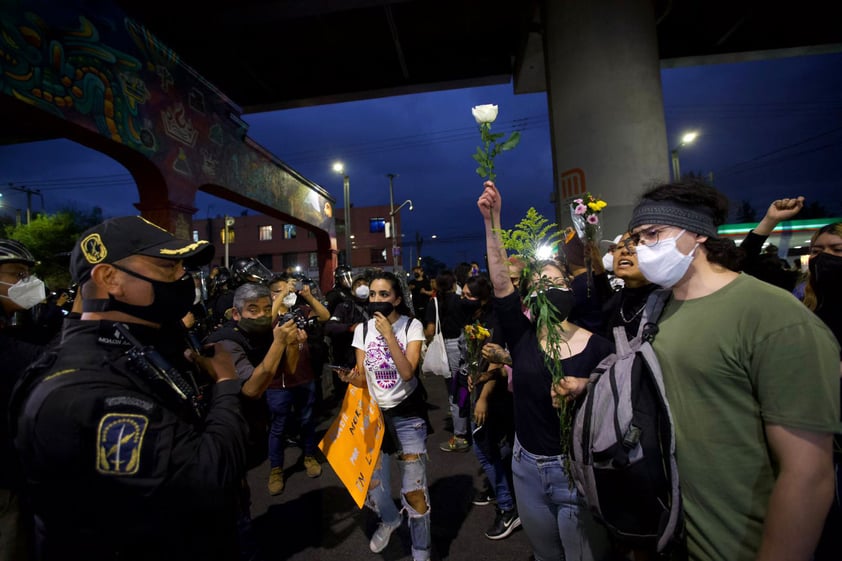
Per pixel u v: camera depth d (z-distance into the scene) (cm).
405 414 254
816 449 103
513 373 205
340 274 609
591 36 880
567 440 173
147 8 1074
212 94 966
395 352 243
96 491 102
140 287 120
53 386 104
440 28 1320
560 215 927
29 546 172
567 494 184
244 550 257
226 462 113
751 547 116
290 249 4453
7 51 489
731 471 119
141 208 797
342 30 1305
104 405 102
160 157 771
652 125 871
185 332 139
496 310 205
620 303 241
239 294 296
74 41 583
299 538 311
